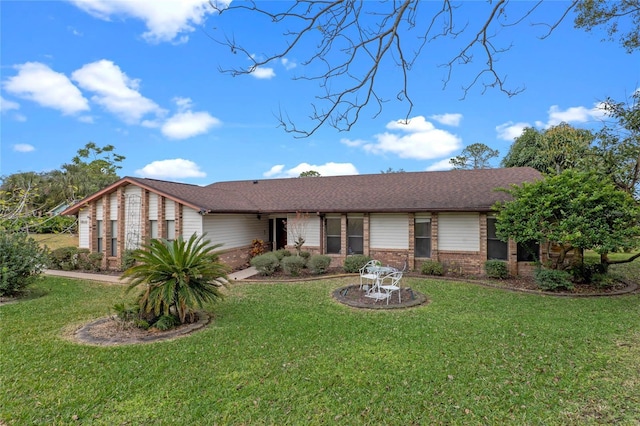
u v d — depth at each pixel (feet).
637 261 51.37
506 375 15.53
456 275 41.24
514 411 12.77
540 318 24.17
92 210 50.55
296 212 50.52
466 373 15.76
